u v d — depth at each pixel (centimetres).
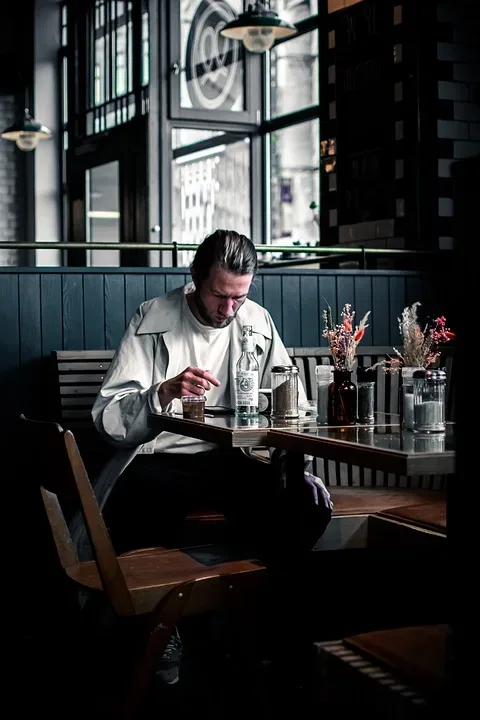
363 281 461
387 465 200
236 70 794
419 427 234
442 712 134
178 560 246
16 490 396
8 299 400
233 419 269
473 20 539
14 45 1084
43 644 311
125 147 832
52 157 1070
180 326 311
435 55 530
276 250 461
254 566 233
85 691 271
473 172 161
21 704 267
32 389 404
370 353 406
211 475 299
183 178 802
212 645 304
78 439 372
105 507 312
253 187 794
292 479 275
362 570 234
